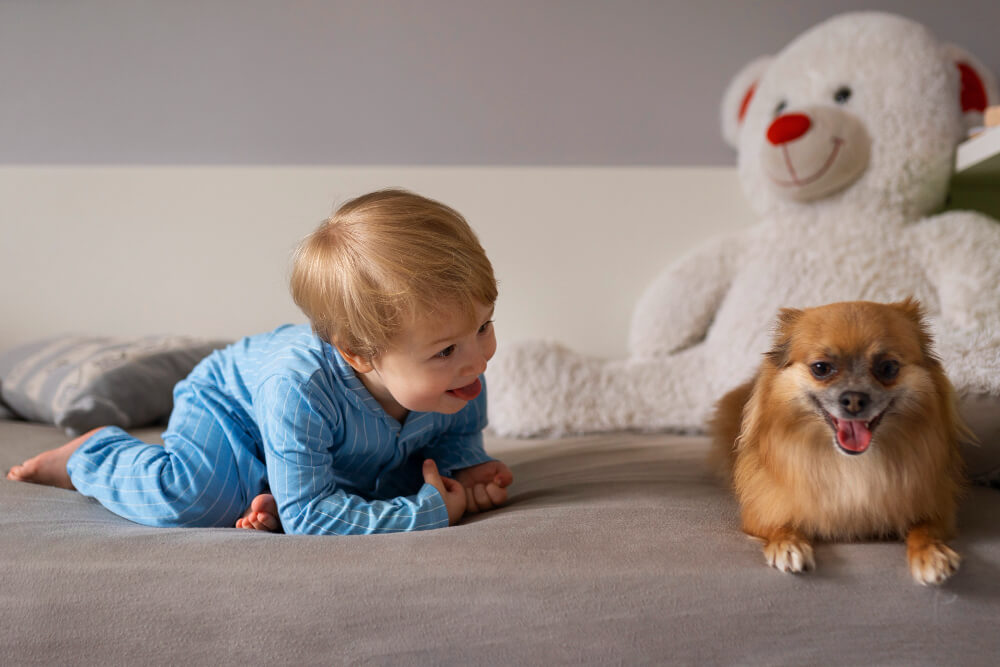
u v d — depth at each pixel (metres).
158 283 2.24
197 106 2.25
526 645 0.87
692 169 2.10
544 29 2.16
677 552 0.94
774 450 1.00
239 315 2.23
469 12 2.17
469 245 1.06
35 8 2.25
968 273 1.58
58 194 2.25
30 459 1.39
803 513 0.98
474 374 1.06
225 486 1.18
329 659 0.87
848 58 1.79
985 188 1.92
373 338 1.02
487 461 1.31
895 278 1.67
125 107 2.26
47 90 2.27
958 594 0.88
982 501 1.11
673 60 2.13
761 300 1.77
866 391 0.91
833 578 0.90
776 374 1.02
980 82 1.77
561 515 1.03
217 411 1.23
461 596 0.88
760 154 1.81
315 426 1.08
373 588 0.89
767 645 0.88
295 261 1.12
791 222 1.84
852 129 1.73
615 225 2.13
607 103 2.16
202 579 0.89
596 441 1.66
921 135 1.72
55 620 0.87
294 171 2.19
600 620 0.88
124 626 0.87
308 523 1.04
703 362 1.88
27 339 2.28
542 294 2.16
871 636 0.88
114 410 1.67
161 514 1.13
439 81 2.19
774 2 2.08
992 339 1.27
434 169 2.16
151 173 2.23
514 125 2.19
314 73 2.22
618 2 2.13
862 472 0.96
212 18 2.22
